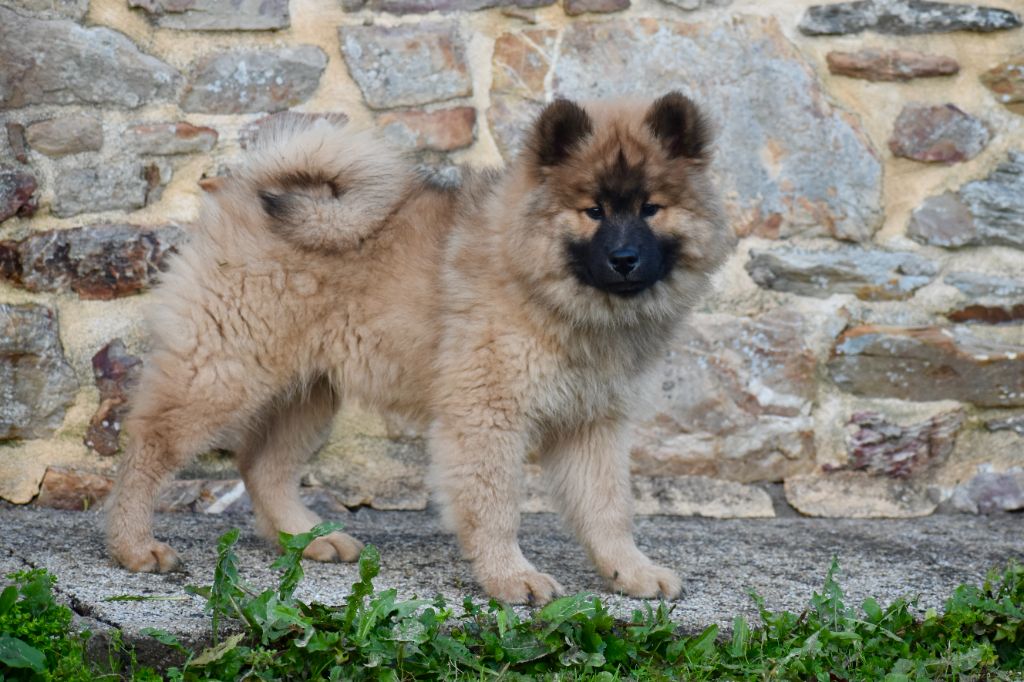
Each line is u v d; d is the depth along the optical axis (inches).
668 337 104.4
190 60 113.4
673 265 102.3
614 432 103.2
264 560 103.8
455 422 100.8
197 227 104.9
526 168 101.3
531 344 100.3
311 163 103.2
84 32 112.3
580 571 104.0
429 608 95.0
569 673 94.0
